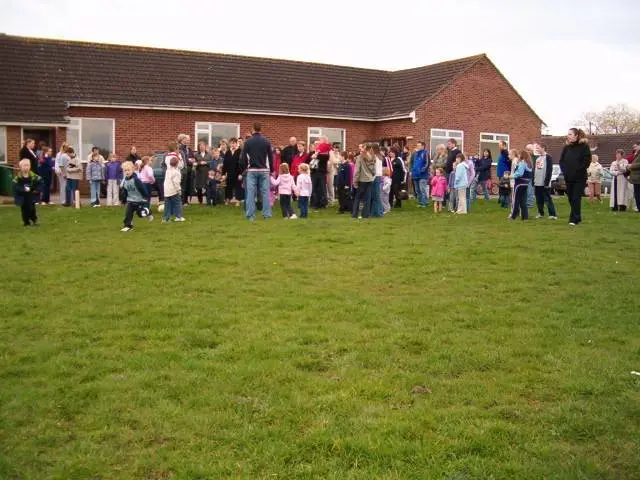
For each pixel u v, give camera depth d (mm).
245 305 9148
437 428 5602
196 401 6129
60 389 6395
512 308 9094
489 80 37500
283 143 34375
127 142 30953
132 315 8703
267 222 16984
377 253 12656
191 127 32219
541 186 18422
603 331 8141
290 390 6348
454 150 22109
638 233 15242
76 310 8898
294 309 8992
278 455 5219
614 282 10508
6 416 5891
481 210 21359
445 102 36094
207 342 7680
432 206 22906
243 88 34562
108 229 15891
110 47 33625
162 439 5523
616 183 21359
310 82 37062
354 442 5328
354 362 7082
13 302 9234
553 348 7527
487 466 5027
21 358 7184
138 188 15812
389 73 40375
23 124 28312
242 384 6496
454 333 8031
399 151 24047
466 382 6551
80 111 29953
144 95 31500
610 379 6633
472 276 10891
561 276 10875
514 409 5977
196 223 16906
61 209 20688
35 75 30484
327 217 18828
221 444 5426
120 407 6031
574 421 5719
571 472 4938
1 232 15414
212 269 11242
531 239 14297
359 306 9109
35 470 5094
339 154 23953
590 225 16641
